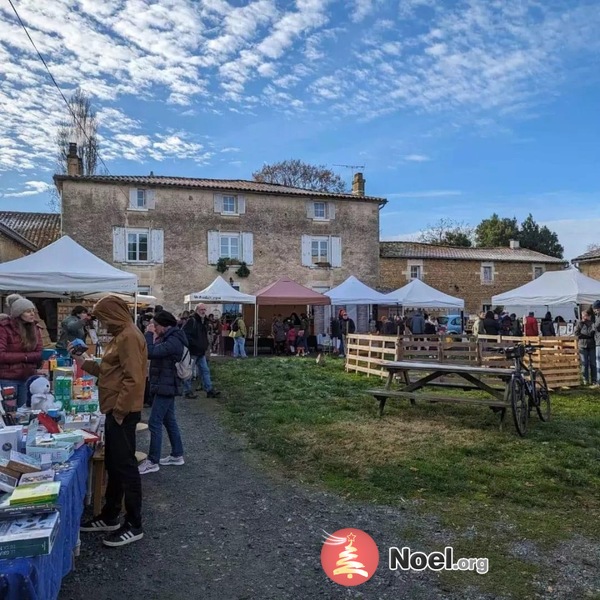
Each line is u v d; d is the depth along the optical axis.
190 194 23.19
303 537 3.79
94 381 5.06
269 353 19.81
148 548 3.61
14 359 4.94
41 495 2.40
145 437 6.66
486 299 29.62
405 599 3.01
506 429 6.70
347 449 5.80
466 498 4.51
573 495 4.55
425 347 12.55
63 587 3.09
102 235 21.84
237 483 4.93
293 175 43.53
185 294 22.89
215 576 3.25
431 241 51.03
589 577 3.24
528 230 51.22
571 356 10.61
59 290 9.86
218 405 8.66
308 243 24.95
